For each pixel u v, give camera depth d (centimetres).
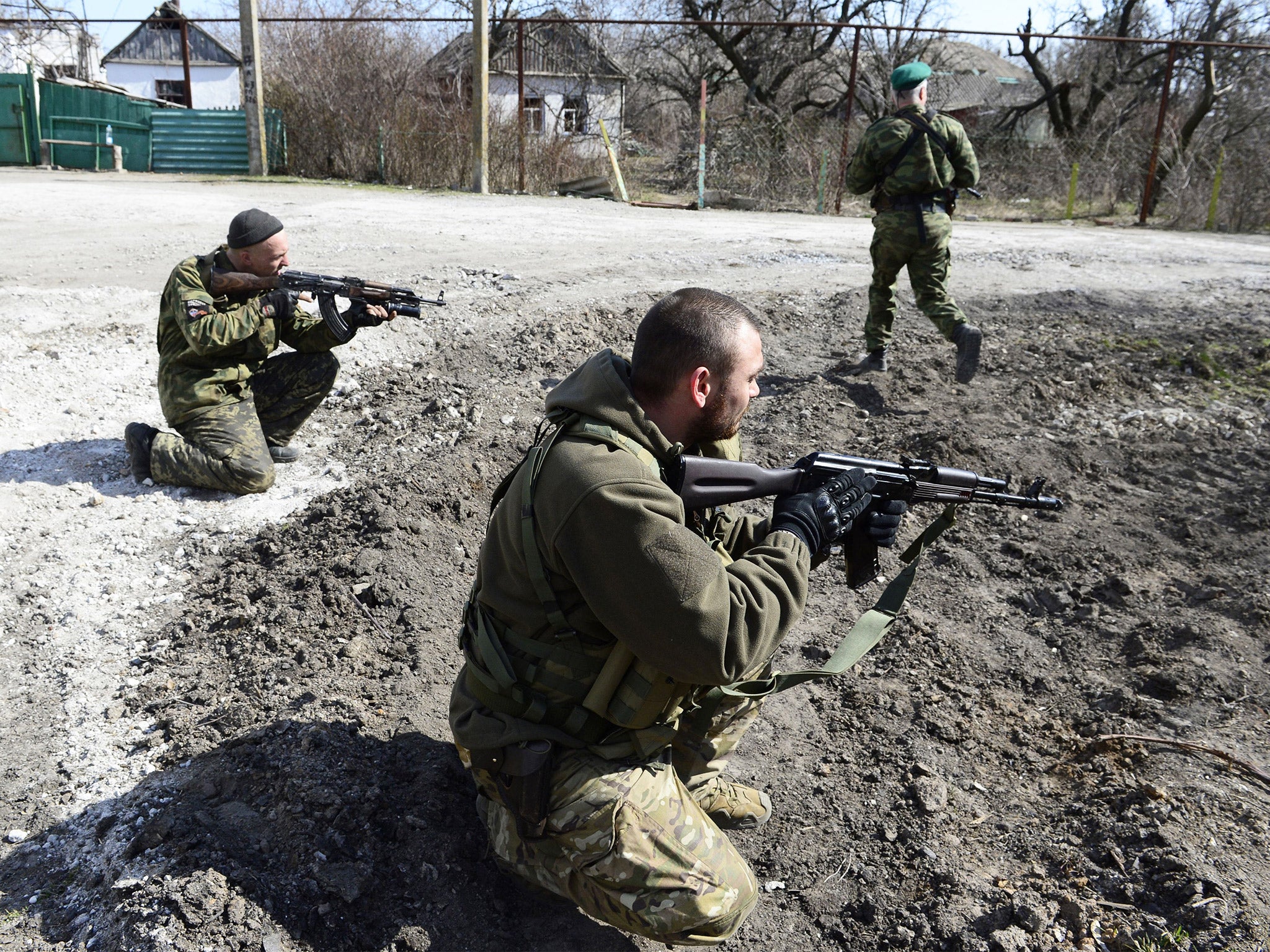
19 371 538
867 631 246
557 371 561
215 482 441
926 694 337
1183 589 396
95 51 2975
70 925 233
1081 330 647
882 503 238
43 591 372
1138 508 454
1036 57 2414
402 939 229
